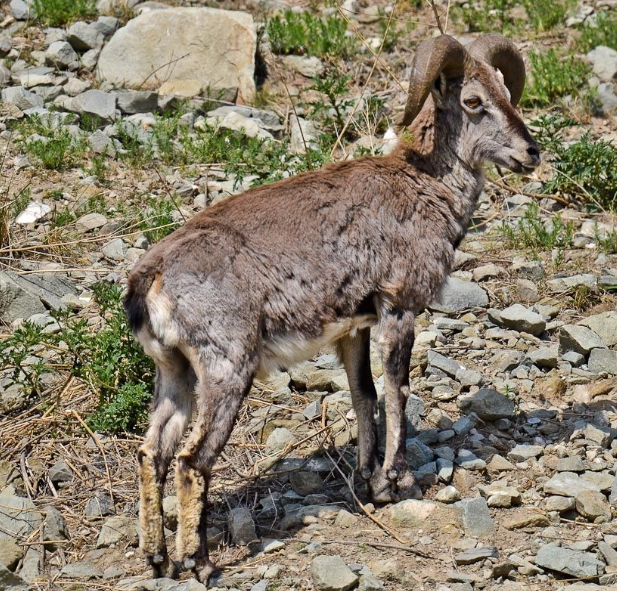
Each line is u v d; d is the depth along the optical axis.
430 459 23.91
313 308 21.53
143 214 35.19
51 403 26.00
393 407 22.44
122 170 38.56
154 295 20.22
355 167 22.92
